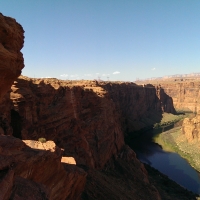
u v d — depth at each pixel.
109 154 56.56
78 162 41.41
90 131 53.59
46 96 43.00
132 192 43.53
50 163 18.12
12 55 15.91
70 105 49.00
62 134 43.22
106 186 38.31
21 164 14.48
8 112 31.44
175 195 52.31
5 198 10.61
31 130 34.69
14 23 16.98
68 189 21.80
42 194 13.09
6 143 16.27
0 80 15.91
